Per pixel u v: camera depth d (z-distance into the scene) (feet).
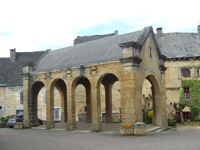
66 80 63.77
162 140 43.55
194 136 49.67
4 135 55.88
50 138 49.24
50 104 67.72
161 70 64.49
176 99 91.71
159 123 62.64
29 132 61.82
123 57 52.75
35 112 74.59
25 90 73.72
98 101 57.52
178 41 101.65
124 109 51.80
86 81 82.74
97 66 57.62
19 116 80.23
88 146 38.81
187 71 93.40
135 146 37.65
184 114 90.68
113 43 63.46
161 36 105.19
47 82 68.59
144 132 50.08
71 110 62.03
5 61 123.65
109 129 61.11
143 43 55.72
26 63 73.61
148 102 97.96
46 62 75.82
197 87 90.84
